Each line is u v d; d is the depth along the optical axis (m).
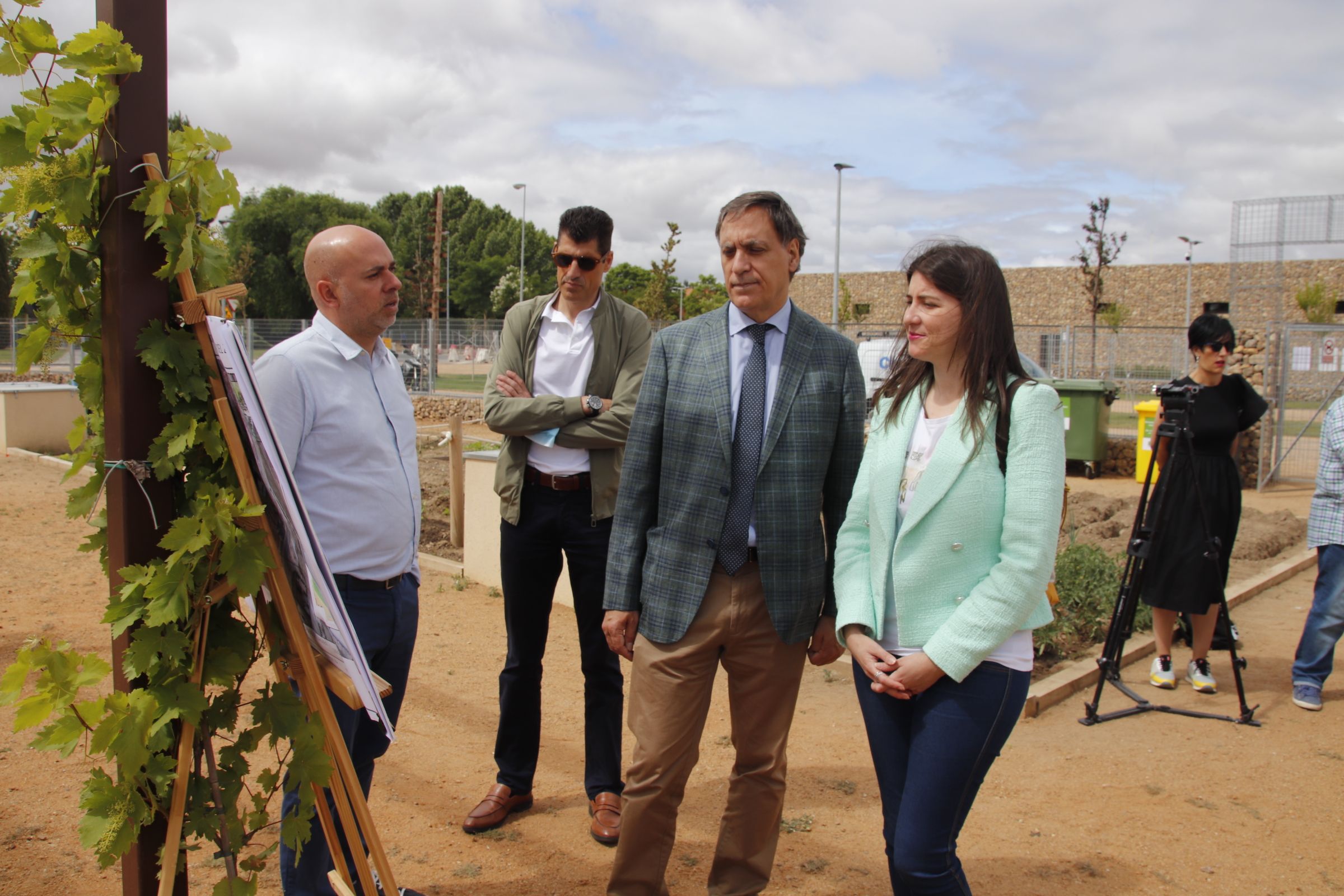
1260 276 14.62
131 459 1.84
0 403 13.31
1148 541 4.65
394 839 3.41
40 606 6.17
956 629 2.21
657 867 2.78
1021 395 2.27
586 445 3.39
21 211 1.75
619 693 3.54
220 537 1.83
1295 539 9.05
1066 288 47.97
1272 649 5.84
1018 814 3.70
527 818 3.61
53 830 3.37
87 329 1.93
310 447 2.59
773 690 2.78
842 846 3.45
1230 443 4.89
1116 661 4.77
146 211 1.76
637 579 2.84
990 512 2.27
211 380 1.88
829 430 2.78
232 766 2.04
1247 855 3.41
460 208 89.94
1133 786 3.94
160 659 1.90
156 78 1.82
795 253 2.75
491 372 3.65
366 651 2.69
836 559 2.60
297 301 60.72
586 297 3.55
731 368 2.77
